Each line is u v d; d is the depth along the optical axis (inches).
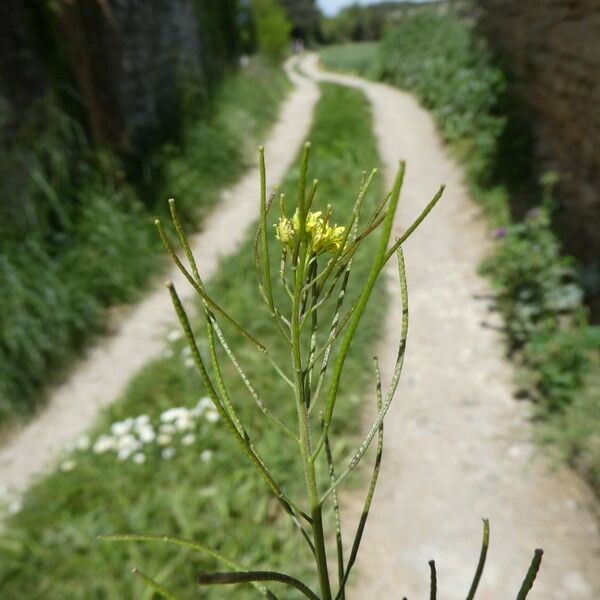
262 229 24.8
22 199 196.2
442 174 298.4
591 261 171.8
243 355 161.6
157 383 155.6
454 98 373.7
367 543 111.7
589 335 135.8
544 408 134.9
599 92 179.0
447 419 140.2
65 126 212.5
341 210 236.2
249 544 107.1
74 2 224.8
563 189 209.0
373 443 134.6
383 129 398.0
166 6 333.7
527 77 275.6
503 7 339.6
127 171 254.4
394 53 657.6
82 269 200.5
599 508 110.7
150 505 115.0
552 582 100.7
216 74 431.2
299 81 766.5
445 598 101.2
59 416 158.6
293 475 121.9
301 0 1646.2
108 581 101.1
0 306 167.6
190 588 99.8
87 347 183.2
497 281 179.0
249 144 360.2
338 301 28.7
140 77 283.9
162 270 223.9
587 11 190.4
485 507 116.8
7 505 124.3
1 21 194.9
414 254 219.8
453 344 167.3
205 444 130.0
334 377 24.4
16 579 104.6
